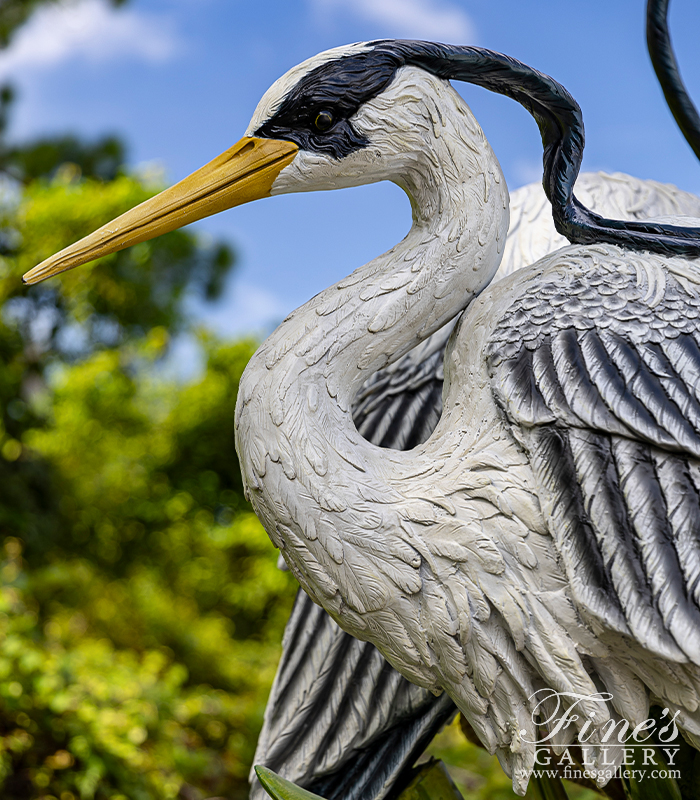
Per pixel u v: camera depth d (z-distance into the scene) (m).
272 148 0.96
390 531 0.87
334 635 1.17
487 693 0.87
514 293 0.95
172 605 5.29
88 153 7.01
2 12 4.99
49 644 3.13
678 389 0.84
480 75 0.96
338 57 0.95
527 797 1.29
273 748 1.17
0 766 2.42
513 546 0.85
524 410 0.87
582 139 0.97
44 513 5.28
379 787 1.14
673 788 1.05
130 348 7.20
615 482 0.83
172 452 6.97
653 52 1.03
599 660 0.85
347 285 0.98
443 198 0.98
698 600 0.78
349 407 0.96
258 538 5.91
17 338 6.09
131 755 2.65
